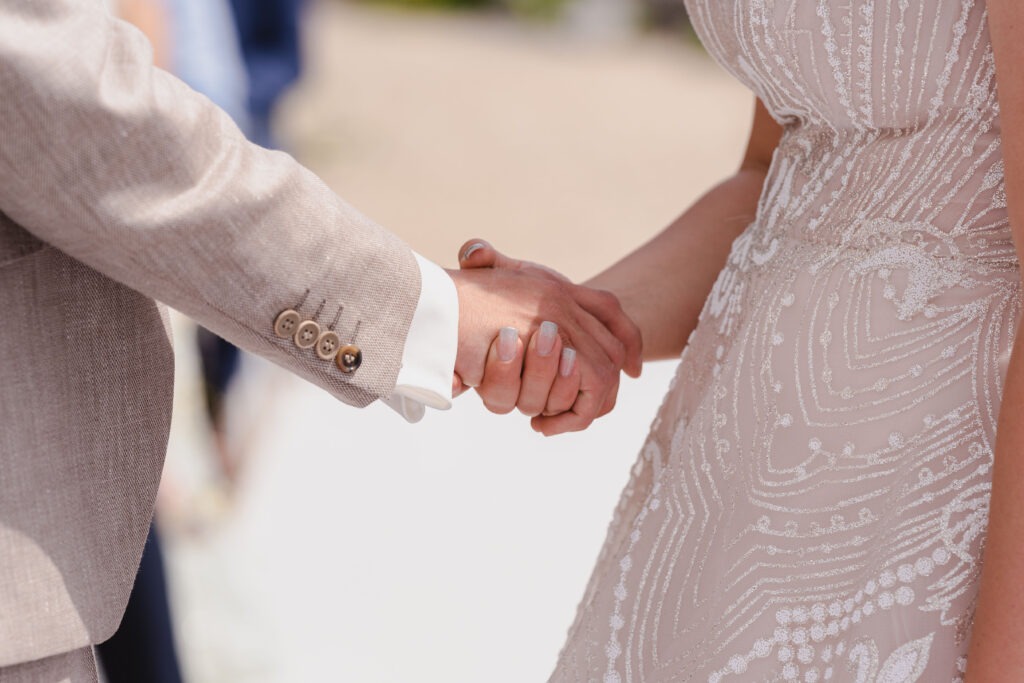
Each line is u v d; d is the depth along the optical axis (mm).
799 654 1564
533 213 8211
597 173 9227
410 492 4340
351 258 1501
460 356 1799
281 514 4203
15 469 1401
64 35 1284
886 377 1533
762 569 1593
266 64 4719
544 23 15891
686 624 1646
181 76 4098
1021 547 1303
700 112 11305
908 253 1529
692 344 1819
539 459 4559
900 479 1525
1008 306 1516
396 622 3602
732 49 1678
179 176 1359
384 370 1550
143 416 1513
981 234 1508
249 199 1406
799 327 1601
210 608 3641
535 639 3527
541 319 1829
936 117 1501
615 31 15562
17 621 1397
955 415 1514
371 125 10117
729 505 1641
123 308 1490
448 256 7273
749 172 2111
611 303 1939
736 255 1787
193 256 1391
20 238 1408
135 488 1510
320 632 3551
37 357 1419
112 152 1315
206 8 4105
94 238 1351
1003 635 1323
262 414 4664
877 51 1498
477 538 4039
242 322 1449
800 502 1575
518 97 11500
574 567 3865
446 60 12906
